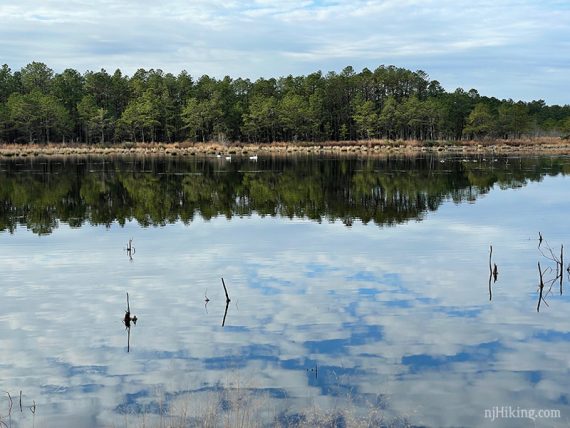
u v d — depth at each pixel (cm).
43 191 4731
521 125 14662
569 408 1023
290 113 13512
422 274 1991
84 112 13038
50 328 1485
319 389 1095
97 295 1789
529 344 1328
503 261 2186
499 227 2953
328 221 3222
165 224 3188
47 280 1977
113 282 1941
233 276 1995
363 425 959
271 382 1130
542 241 2573
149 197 4391
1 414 1020
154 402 1054
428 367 1196
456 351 1285
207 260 2252
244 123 14075
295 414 996
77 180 5597
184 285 1889
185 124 14075
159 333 1430
